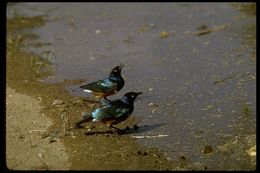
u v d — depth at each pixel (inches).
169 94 546.9
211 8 861.8
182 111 502.0
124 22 831.7
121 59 668.7
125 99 442.0
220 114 491.2
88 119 443.2
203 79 584.7
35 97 547.2
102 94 502.6
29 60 680.4
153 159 408.5
